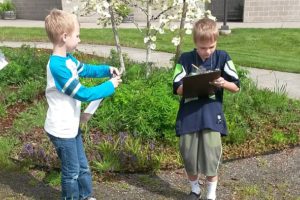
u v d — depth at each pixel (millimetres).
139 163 4316
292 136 5141
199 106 3500
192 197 3756
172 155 4621
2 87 6562
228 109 5367
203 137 3531
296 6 18234
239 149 4859
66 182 3477
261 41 13180
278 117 5609
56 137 3332
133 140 4773
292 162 4594
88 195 3709
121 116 5070
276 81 7680
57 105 3287
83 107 5172
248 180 4199
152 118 4895
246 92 6117
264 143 5004
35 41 12031
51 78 3242
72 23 3230
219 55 3486
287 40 13219
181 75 3516
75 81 3203
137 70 6488
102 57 8859
